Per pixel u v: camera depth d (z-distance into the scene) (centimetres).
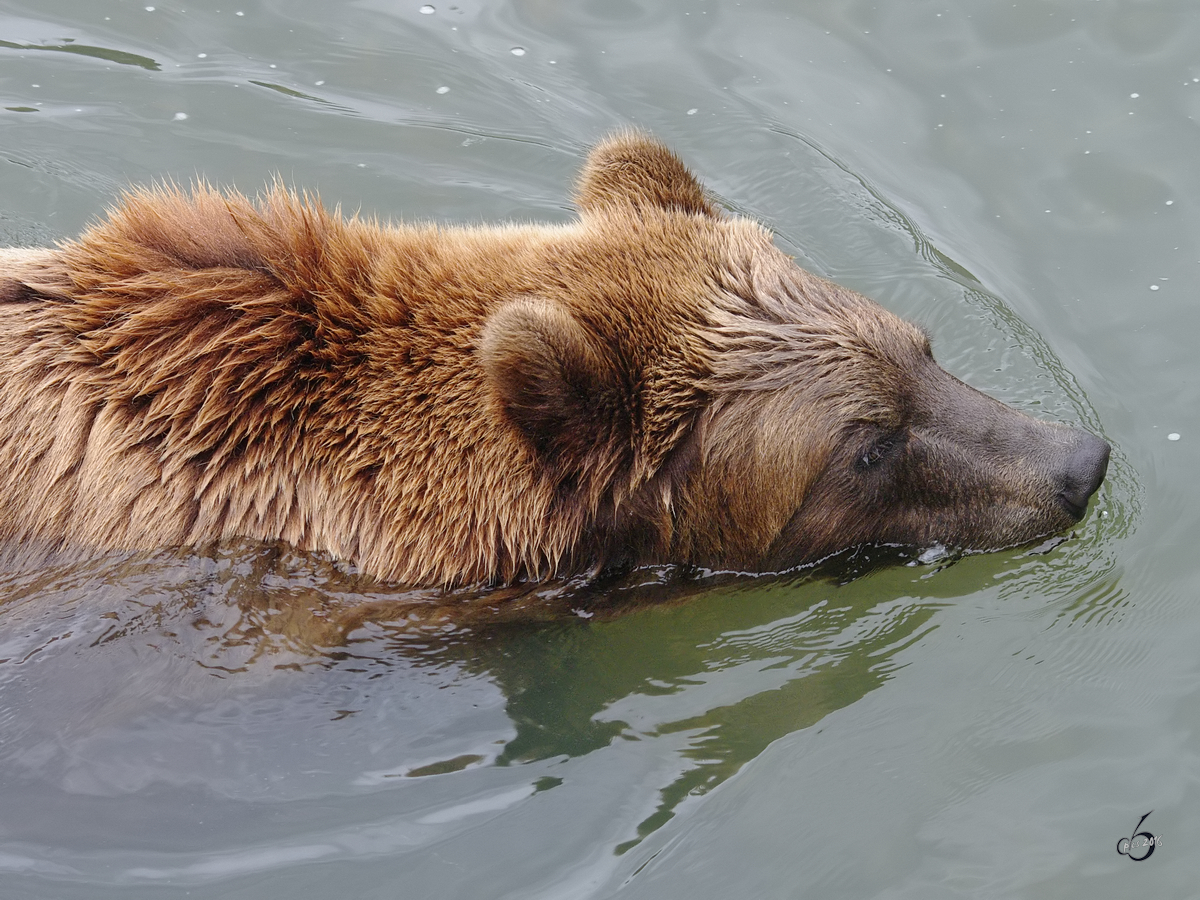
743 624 678
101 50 1052
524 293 591
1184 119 1005
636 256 615
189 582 559
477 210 952
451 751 591
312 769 573
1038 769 610
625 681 651
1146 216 941
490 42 1102
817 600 685
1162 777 601
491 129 1018
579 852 557
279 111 1016
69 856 538
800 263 912
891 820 584
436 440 568
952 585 704
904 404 641
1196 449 783
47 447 550
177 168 956
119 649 552
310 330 571
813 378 613
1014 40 1095
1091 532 732
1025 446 669
